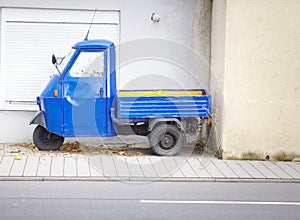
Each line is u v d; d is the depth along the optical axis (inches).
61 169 480.7
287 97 547.8
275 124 548.4
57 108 542.6
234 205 393.1
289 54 545.3
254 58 544.4
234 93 545.3
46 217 353.4
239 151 547.8
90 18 608.4
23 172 466.3
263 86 546.6
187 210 377.4
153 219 354.6
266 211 378.6
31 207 376.2
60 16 604.7
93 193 418.9
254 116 547.2
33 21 601.9
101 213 365.1
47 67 605.6
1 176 453.7
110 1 606.9
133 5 609.9
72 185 443.2
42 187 434.0
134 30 611.8
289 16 543.2
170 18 613.3
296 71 546.6
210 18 611.5
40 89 605.0
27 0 597.9
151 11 612.1
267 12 542.3
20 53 602.5
